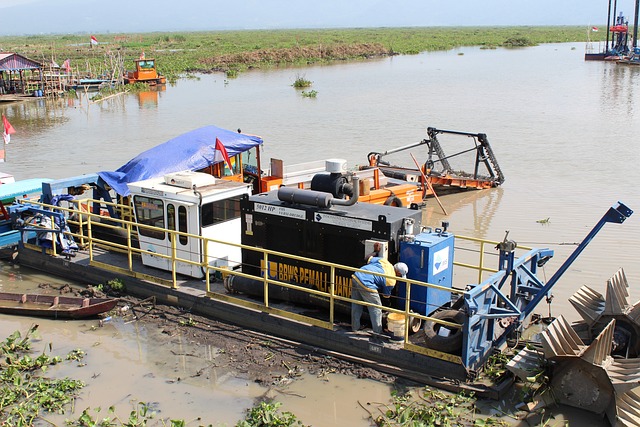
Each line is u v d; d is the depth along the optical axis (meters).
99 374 10.41
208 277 12.18
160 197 12.94
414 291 10.40
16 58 51.69
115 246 14.43
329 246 11.04
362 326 10.84
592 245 15.83
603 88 50.38
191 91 54.56
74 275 14.55
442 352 9.65
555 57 91.50
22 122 39.22
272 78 65.50
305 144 28.95
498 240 16.56
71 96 52.34
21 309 12.77
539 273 14.03
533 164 25.03
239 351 10.98
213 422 9.05
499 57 94.12
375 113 38.53
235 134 18.12
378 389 9.73
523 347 10.29
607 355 9.07
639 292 12.86
